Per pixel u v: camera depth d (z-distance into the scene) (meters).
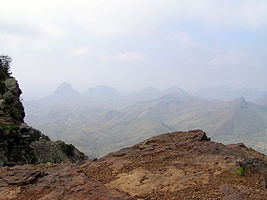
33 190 9.90
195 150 15.50
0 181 10.58
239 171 11.57
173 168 12.52
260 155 15.95
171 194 9.59
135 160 14.52
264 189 9.97
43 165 13.23
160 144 17.95
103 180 11.59
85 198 8.96
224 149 15.33
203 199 9.04
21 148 35.12
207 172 11.72
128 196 9.34
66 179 10.68
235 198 8.81
